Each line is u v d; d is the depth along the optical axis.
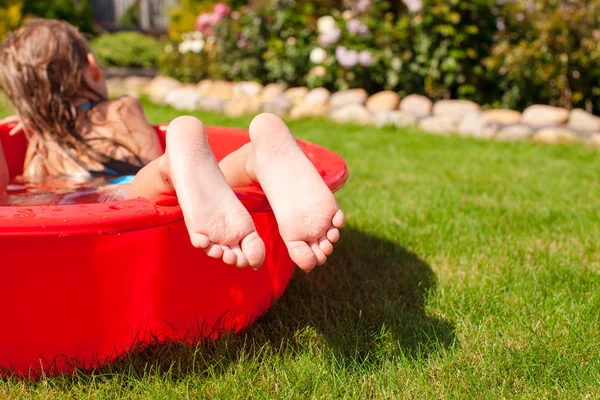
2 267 1.08
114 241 1.12
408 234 2.15
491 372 1.27
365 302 1.61
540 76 4.83
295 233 1.14
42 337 1.18
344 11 5.79
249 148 1.29
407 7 5.38
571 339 1.41
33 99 1.84
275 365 1.29
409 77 5.19
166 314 1.28
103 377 1.23
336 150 3.74
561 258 1.92
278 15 5.84
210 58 6.62
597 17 4.85
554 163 3.50
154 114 5.15
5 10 7.29
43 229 0.97
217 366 1.29
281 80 5.88
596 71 4.84
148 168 1.26
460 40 5.00
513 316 1.53
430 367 1.30
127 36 8.66
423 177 3.07
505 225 2.25
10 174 1.97
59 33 1.86
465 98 5.17
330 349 1.36
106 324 1.21
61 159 1.88
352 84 5.39
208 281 1.30
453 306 1.58
